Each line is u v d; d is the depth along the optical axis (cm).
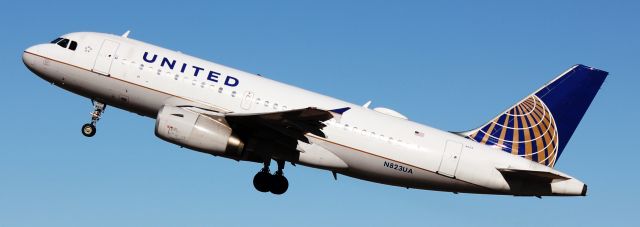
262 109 10644
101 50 11100
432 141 10675
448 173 10612
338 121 9681
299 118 9781
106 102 11238
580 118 11025
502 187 10638
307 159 10500
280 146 10494
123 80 10919
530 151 10962
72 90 11269
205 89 10769
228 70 11012
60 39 11344
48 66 11144
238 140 10250
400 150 10556
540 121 11025
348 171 10769
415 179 10688
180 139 10175
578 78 11088
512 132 11012
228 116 10162
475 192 10838
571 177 10706
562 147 11012
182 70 10894
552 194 10675
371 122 10656
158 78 10856
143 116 11300
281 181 11369
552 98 11088
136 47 11150
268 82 10962
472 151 10706
